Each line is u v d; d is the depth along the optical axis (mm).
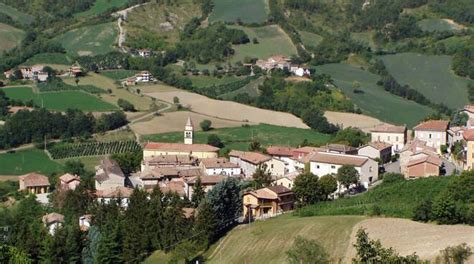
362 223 175500
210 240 196375
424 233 160625
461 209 167875
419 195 198875
